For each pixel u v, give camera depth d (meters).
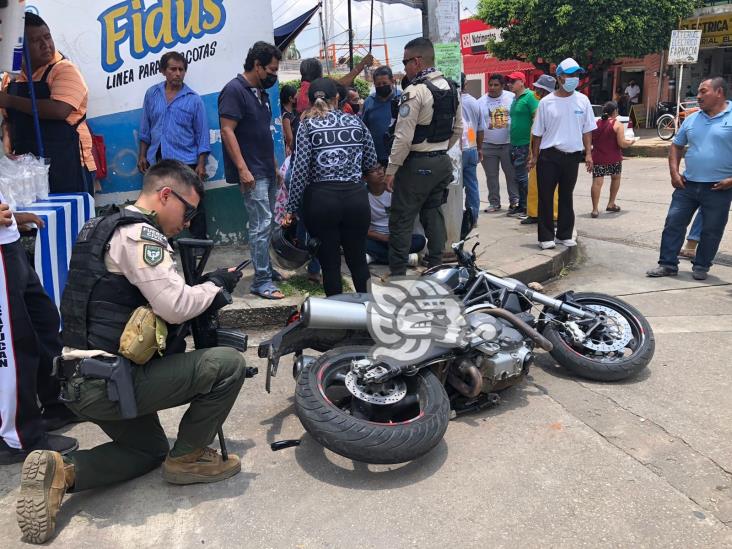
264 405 3.78
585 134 7.14
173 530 2.66
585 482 2.94
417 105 4.82
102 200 6.19
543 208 6.65
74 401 2.61
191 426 2.87
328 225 4.36
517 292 4.05
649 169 13.96
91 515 2.77
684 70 23.48
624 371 3.91
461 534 2.60
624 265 6.72
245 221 6.31
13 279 3.04
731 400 3.72
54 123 4.57
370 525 2.67
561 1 19.41
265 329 4.84
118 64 5.94
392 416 3.36
